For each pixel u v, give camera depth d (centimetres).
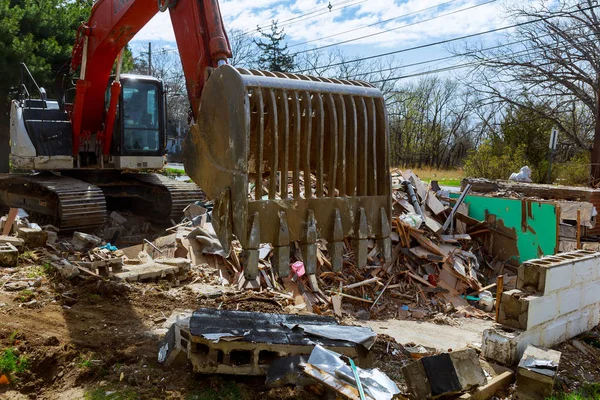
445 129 5681
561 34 2530
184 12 508
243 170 370
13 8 2181
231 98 381
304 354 428
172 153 4716
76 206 1016
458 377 443
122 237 1141
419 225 1073
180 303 638
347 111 426
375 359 541
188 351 426
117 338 516
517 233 1114
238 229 373
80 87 947
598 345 654
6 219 902
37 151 1071
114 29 814
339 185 421
